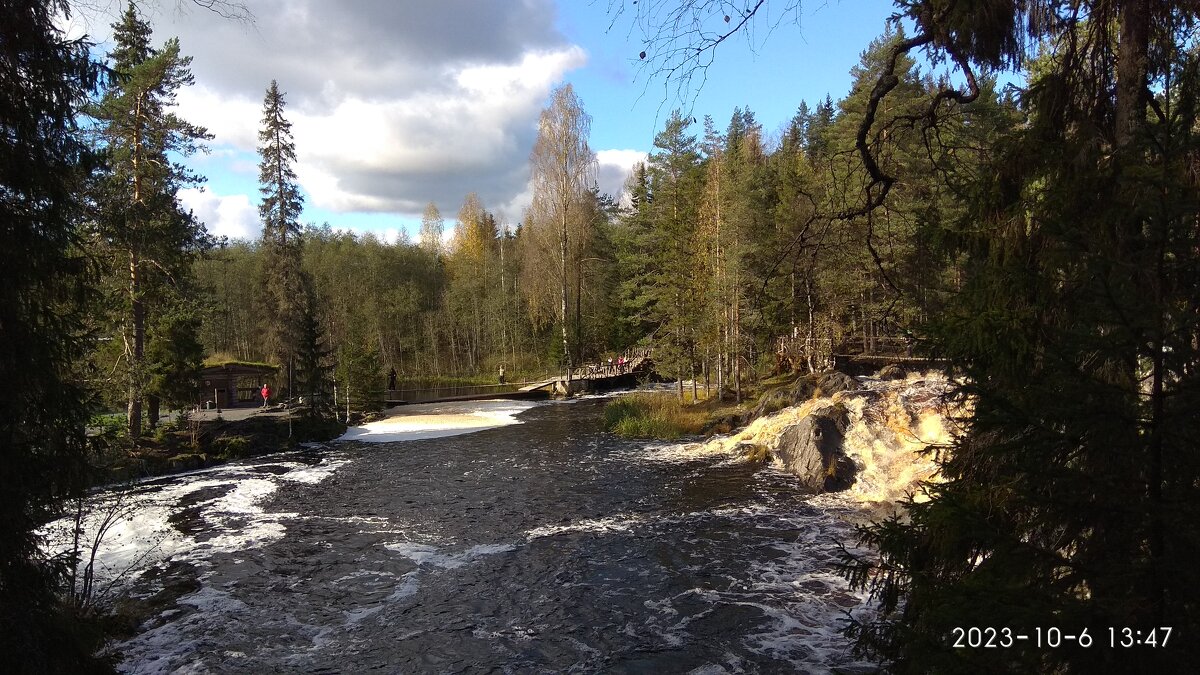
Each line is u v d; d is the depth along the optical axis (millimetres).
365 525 12945
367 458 20922
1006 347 3488
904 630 3613
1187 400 2680
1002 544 3162
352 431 27766
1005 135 4285
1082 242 3156
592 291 47594
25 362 4828
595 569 10078
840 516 12406
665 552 10711
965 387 3662
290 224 31953
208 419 24984
